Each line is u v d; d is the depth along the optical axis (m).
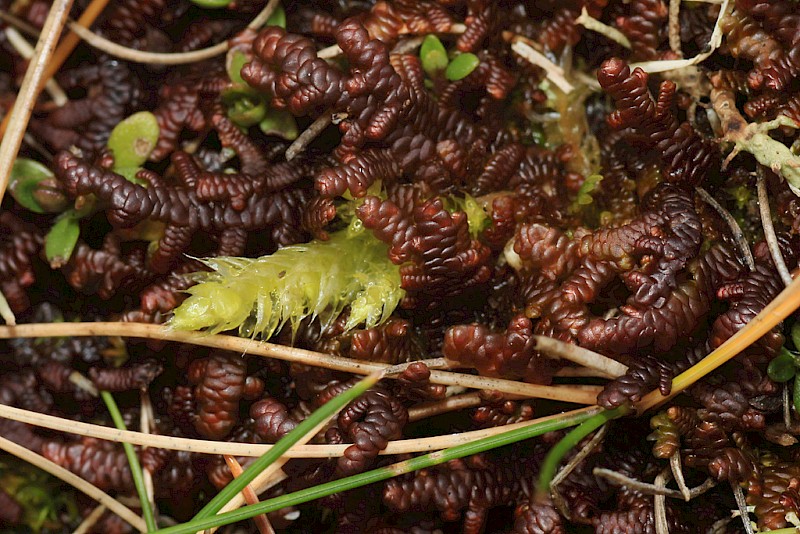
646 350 0.21
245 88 0.22
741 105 0.22
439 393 0.21
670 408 0.21
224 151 0.22
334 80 0.21
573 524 0.22
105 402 0.22
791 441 0.21
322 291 0.21
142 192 0.22
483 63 0.22
